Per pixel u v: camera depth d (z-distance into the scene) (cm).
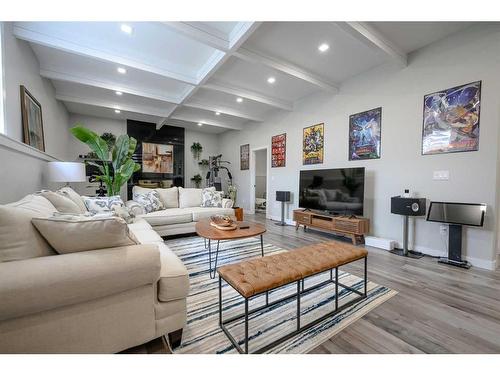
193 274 240
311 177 431
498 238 265
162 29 273
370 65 353
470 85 263
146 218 343
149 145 712
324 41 291
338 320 159
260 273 144
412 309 173
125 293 116
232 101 524
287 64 341
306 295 196
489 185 252
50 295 93
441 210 272
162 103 532
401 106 326
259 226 278
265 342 138
